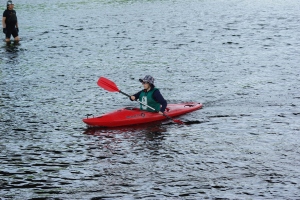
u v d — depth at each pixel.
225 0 72.38
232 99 24.36
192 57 34.53
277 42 39.19
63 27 48.47
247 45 38.34
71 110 23.08
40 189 15.00
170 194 14.55
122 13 58.44
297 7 61.72
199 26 47.88
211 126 20.48
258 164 16.56
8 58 35.22
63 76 29.89
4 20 41.31
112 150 18.02
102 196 14.49
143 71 30.86
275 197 14.25
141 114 21.03
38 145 18.61
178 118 21.58
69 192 14.78
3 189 15.02
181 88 26.67
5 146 18.50
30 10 61.69
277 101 23.78
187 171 16.12
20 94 25.92
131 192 14.72
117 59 34.41
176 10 60.81
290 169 16.11
